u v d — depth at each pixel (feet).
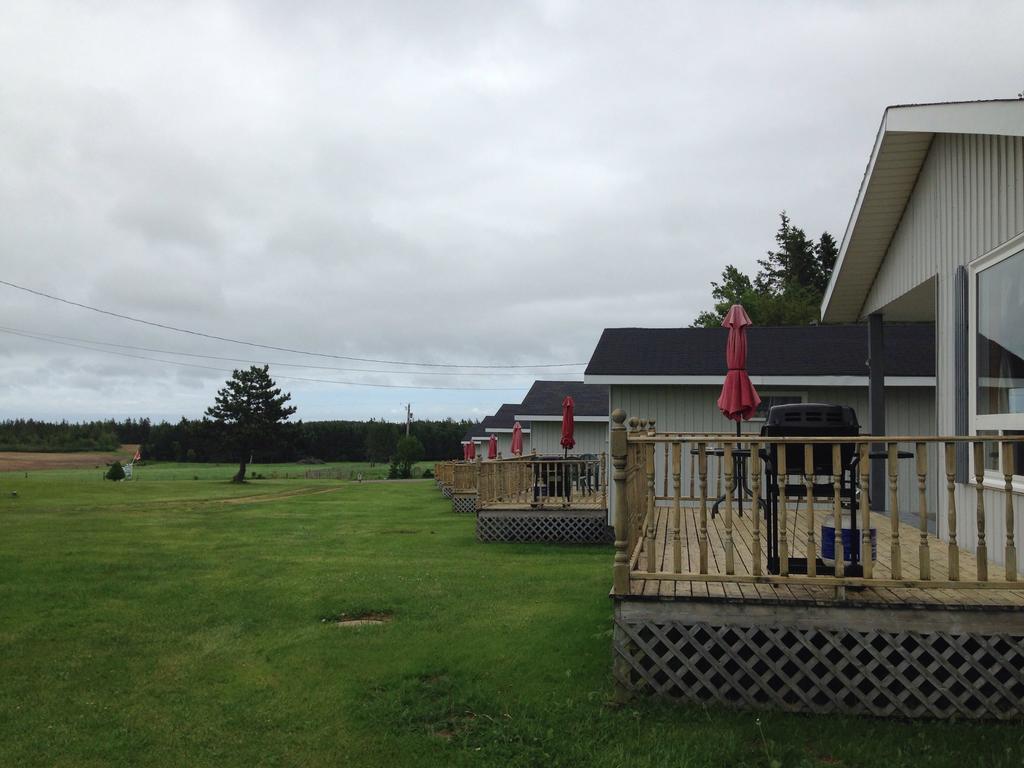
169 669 20.08
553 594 27.96
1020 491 18.44
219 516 65.57
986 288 20.83
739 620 16.30
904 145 24.49
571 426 47.24
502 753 14.56
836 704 15.88
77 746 15.33
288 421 174.50
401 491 109.91
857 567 17.17
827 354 47.83
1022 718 15.15
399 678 18.74
